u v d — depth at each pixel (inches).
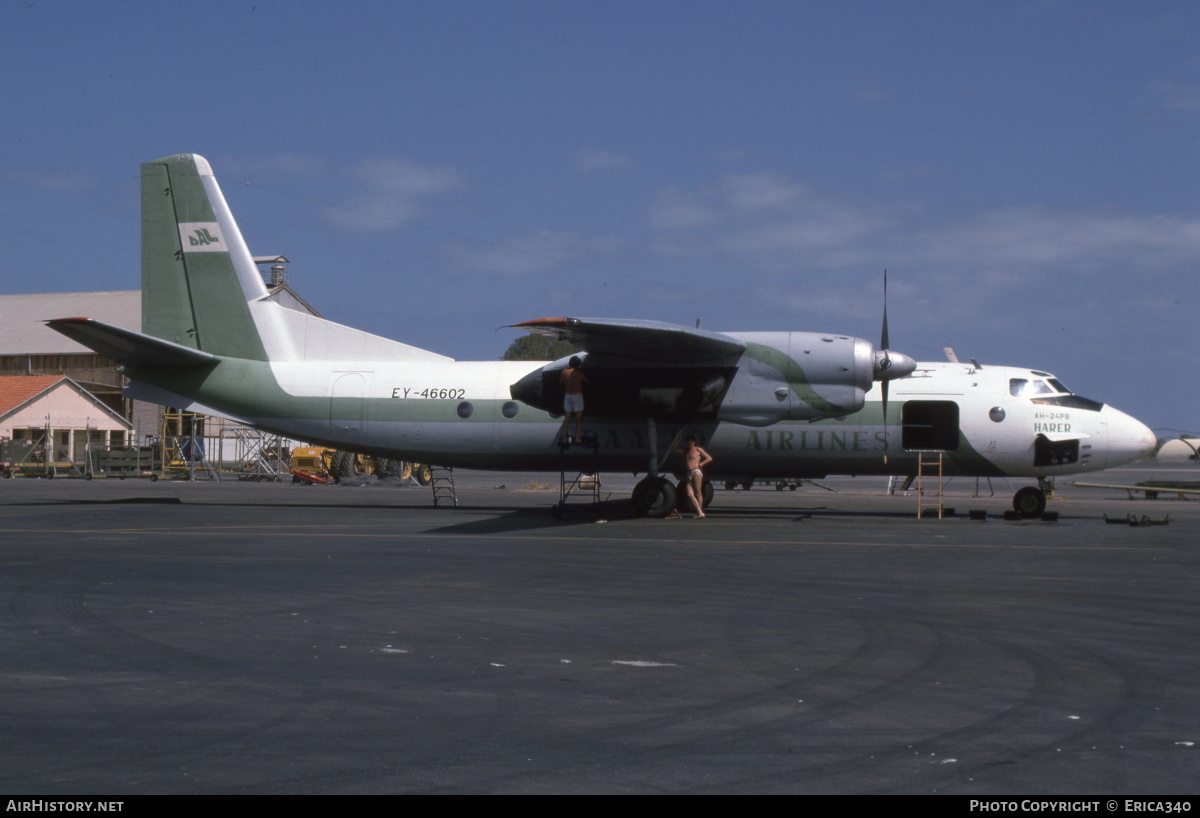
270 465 1713.8
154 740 227.6
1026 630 357.4
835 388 783.7
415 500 1069.8
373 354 909.8
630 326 708.7
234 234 914.1
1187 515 914.7
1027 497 838.5
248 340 911.0
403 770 208.8
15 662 302.5
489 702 261.1
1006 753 221.1
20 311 2571.4
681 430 830.5
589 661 308.3
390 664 303.1
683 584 462.0
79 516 818.2
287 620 370.9
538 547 605.9
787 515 865.5
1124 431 813.2
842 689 275.6
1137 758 217.8
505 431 863.1
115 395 2241.6
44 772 205.9
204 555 560.4
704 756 219.0
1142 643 335.6
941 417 823.7
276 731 235.0
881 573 498.6
